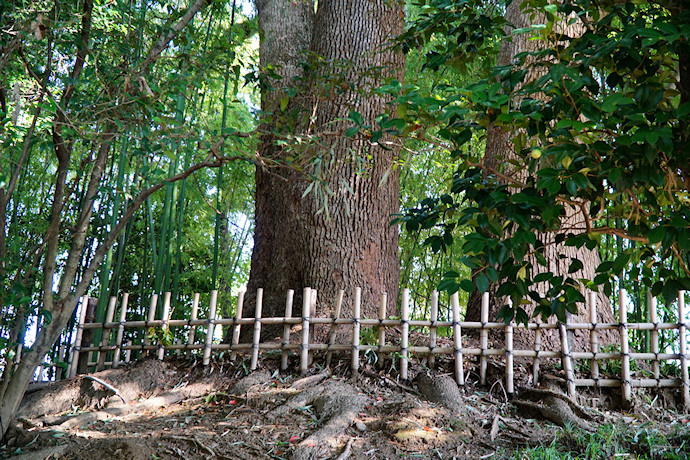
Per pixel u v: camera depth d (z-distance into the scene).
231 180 8.69
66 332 6.50
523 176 4.94
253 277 5.51
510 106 2.11
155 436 3.49
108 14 3.55
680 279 2.02
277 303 5.24
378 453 3.29
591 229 2.09
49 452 3.23
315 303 4.65
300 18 6.07
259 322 4.40
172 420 3.80
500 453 3.32
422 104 1.83
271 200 5.54
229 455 3.25
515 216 1.88
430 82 7.52
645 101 1.84
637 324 4.28
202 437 3.44
